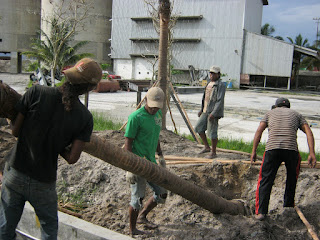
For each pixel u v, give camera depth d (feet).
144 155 12.29
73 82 7.64
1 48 163.43
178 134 29.68
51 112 7.64
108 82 88.17
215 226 13.21
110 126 32.50
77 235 11.43
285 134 13.56
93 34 151.02
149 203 13.05
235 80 131.75
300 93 117.91
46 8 135.33
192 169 17.92
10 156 8.21
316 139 35.53
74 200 15.60
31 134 7.66
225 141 27.96
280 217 14.05
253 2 137.28
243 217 13.65
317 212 14.52
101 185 16.25
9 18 160.76
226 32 130.72
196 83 128.16
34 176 7.86
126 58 146.30
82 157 17.92
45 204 8.23
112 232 11.23
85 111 8.05
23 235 12.19
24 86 100.73
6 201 8.17
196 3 132.98
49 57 89.61
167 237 12.68
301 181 16.48
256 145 14.38
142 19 140.46
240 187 17.16
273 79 152.46
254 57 129.49
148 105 11.71
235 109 58.29
